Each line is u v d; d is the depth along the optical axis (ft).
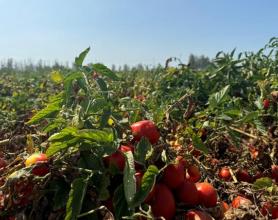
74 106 1.98
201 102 3.58
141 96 4.09
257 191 1.87
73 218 1.36
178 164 1.57
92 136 1.48
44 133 1.96
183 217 1.54
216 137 2.37
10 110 4.25
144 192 1.41
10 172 1.65
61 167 1.51
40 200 1.50
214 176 2.05
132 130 1.66
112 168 1.49
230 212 1.64
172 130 2.02
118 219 1.41
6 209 1.49
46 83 5.86
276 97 3.13
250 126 2.94
